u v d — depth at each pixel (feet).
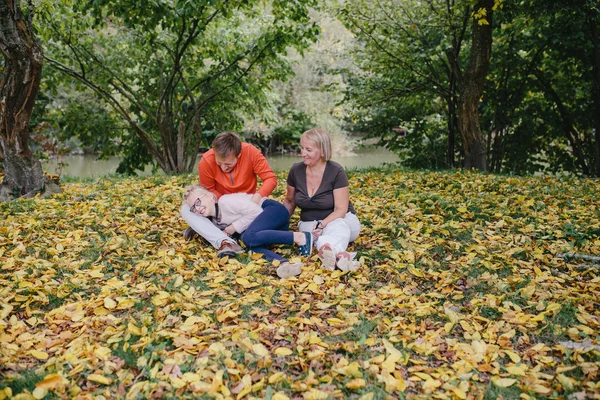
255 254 13.11
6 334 9.11
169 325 9.57
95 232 15.37
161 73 37.76
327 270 12.20
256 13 38.52
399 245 14.24
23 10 27.68
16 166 21.34
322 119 99.35
